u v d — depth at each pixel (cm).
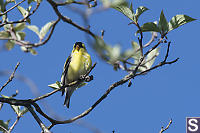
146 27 739
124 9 712
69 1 602
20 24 844
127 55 742
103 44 674
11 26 834
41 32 727
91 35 664
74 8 577
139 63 775
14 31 835
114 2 609
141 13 725
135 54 783
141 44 751
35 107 873
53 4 615
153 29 744
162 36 745
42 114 871
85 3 592
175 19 732
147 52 756
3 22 738
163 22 740
